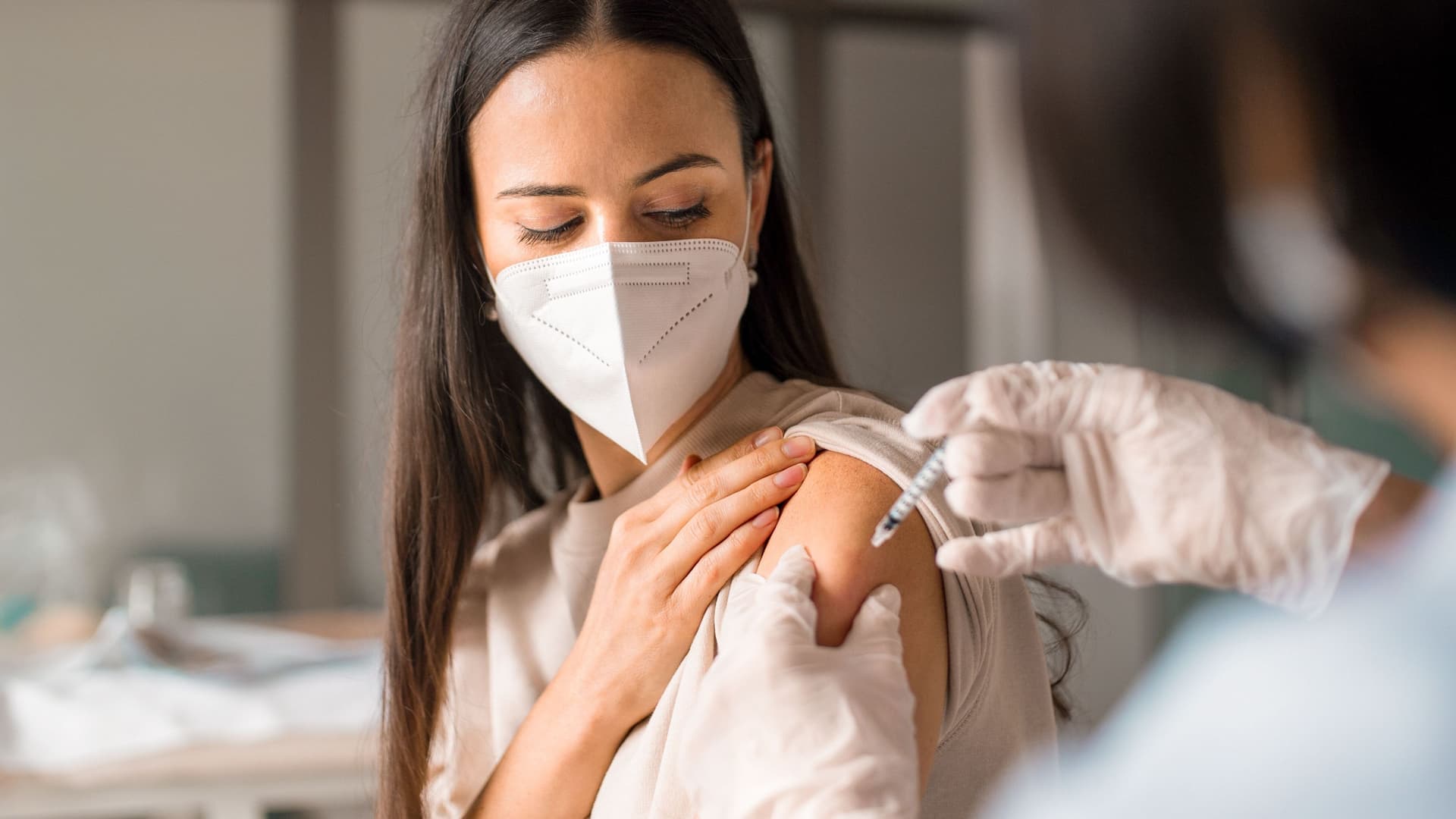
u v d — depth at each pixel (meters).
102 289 4.31
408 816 1.24
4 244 4.26
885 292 4.73
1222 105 0.36
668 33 1.03
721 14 1.09
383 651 1.28
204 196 4.36
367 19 4.43
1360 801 0.39
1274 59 0.35
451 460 1.25
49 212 4.29
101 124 4.31
